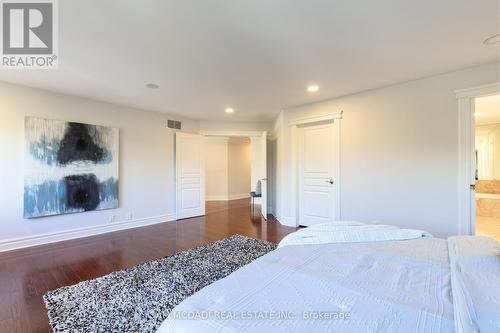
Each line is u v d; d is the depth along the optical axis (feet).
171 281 8.07
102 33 7.17
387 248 5.14
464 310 2.71
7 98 11.17
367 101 12.28
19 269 9.20
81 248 11.62
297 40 7.60
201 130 19.56
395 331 2.55
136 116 15.90
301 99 13.73
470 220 9.68
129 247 11.78
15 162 11.37
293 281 3.59
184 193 18.44
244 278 3.68
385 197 11.74
